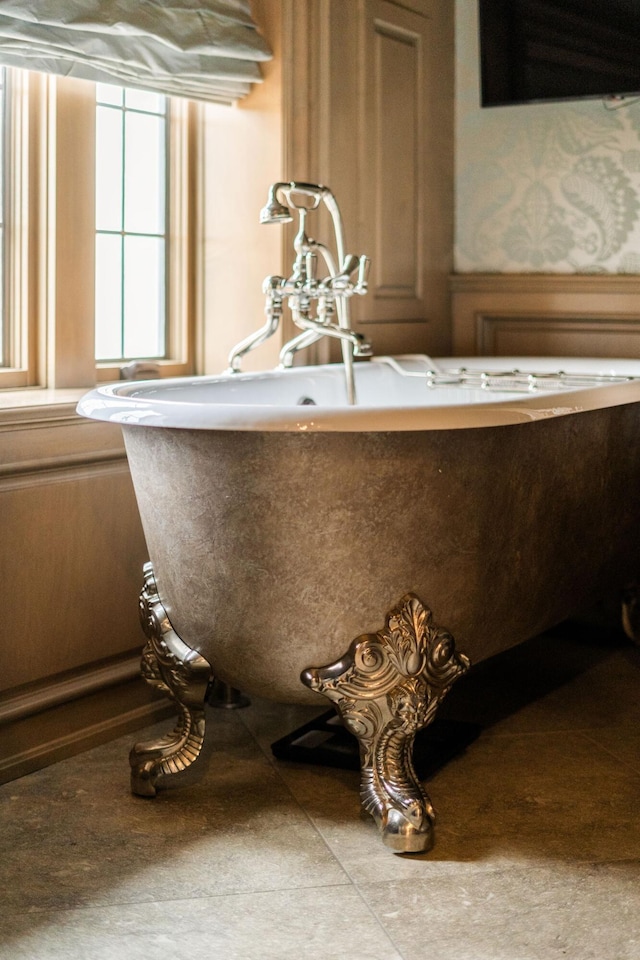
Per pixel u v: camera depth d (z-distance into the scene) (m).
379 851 1.93
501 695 2.74
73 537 2.33
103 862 1.88
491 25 3.37
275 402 2.58
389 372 3.05
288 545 1.86
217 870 1.86
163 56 2.59
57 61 2.38
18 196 2.50
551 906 1.74
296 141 2.91
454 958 1.59
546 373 2.95
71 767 2.30
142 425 1.83
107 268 2.84
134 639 2.50
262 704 2.67
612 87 3.22
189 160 2.99
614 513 2.54
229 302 2.99
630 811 2.08
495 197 3.60
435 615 1.97
